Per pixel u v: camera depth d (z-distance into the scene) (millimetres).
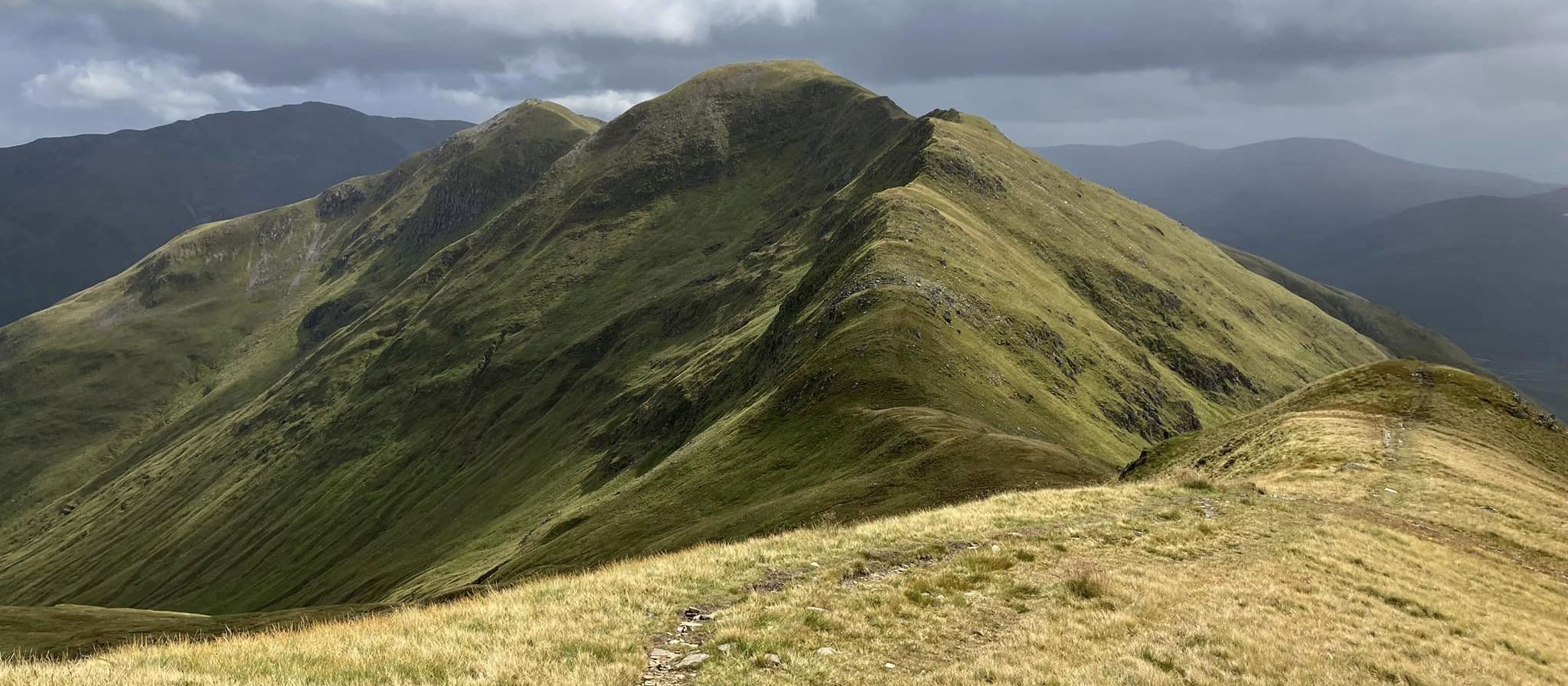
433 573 156875
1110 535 27844
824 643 17703
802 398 108688
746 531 66938
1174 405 174125
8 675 13773
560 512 161875
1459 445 49344
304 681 14562
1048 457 62438
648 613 19688
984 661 16812
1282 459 47750
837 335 119312
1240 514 32250
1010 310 151375
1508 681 19406
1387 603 24078
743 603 20344
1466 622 23172
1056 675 16438
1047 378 137500
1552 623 25078
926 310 125688
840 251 175125
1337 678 17922
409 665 15680
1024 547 25750
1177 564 25344
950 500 56375
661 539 82188
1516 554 32281
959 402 100438
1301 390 68375
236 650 16734
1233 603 21812
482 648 16812
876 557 24750
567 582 23203
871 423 88562
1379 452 44750
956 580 21922
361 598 175500
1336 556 27453
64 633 81875
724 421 131375
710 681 15609
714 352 198500
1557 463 51531
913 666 16781
